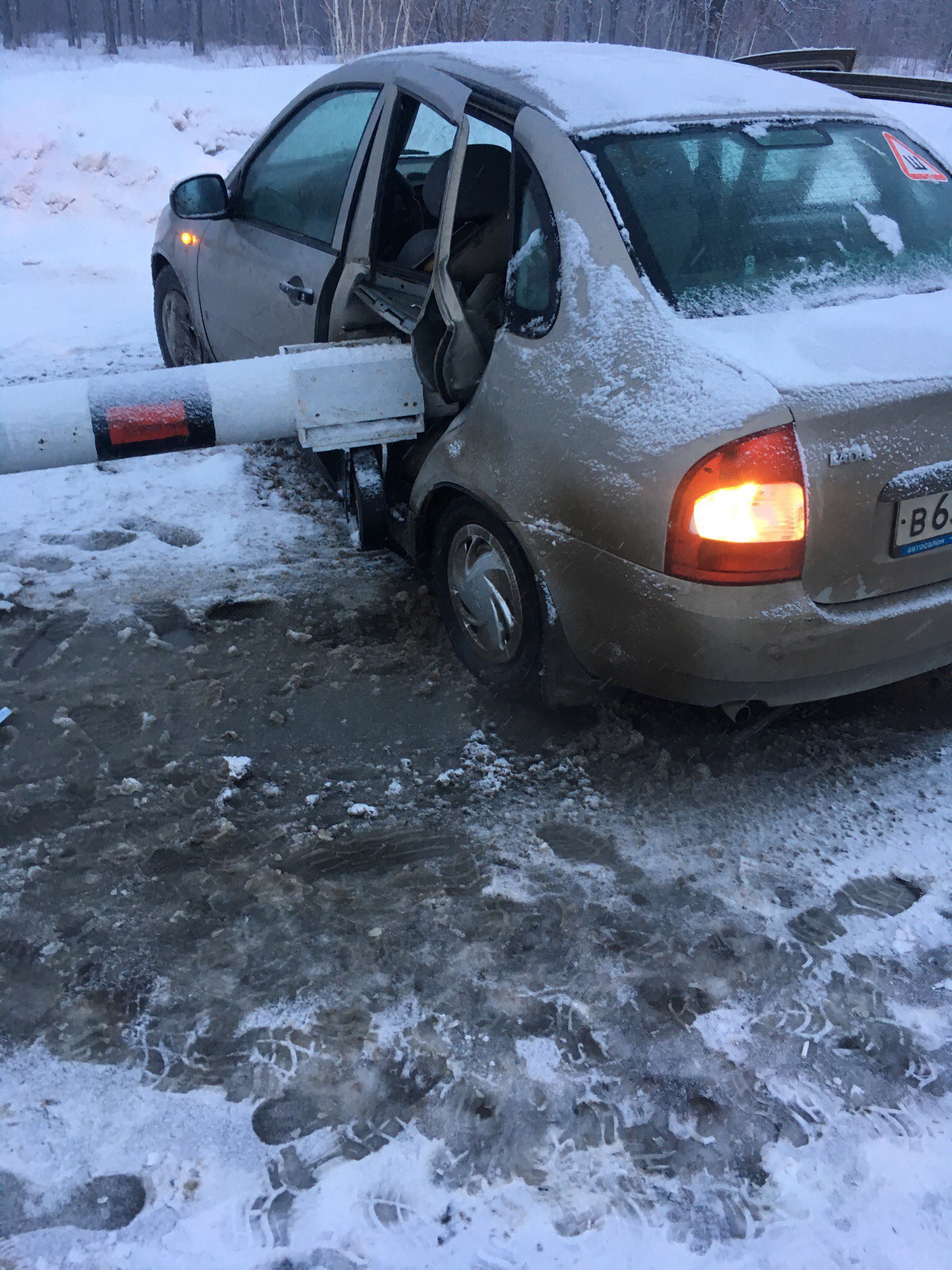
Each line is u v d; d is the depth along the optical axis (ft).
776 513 7.59
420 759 9.86
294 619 12.09
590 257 8.98
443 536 10.63
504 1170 6.25
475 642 10.58
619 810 9.29
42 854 8.57
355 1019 7.18
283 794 9.37
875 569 8.15
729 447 7.52
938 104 14.30
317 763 9.78
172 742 10.00
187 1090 6.63
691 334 8.32
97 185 35.81
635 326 8.46
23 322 25.63
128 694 10.66
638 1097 6.72
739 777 9.77
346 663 11.28
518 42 12.41
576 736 10.21
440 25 53.06
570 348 8.79
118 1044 6.92
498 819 9.12
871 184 10.40
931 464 8.08
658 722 10.45
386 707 10.60
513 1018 7.23
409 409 11.35
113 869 8.43
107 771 9.55
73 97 38.37
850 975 7.66
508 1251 5.82
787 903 8.29
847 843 8.96
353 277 12.44
